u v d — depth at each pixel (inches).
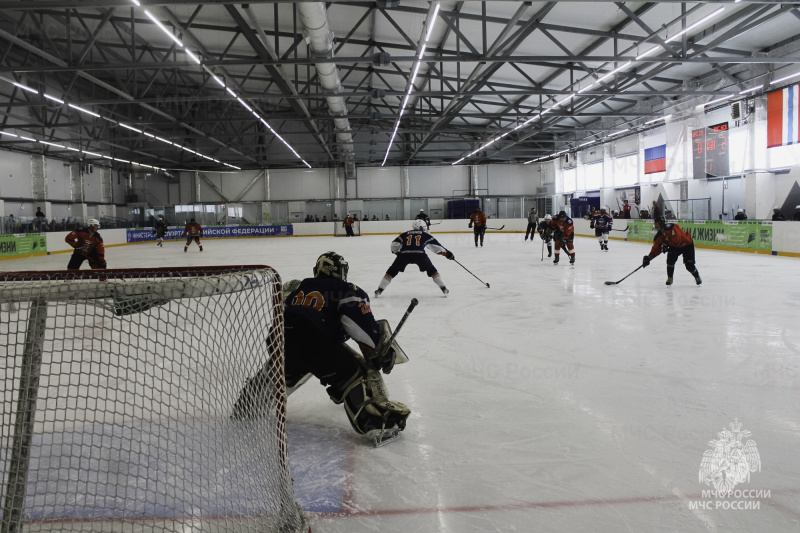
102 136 1056.2
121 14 531.2
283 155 1259.8
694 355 160.2
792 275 354.6
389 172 1318.9
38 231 775.1
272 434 76.8
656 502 77.6
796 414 111.5
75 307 70.2
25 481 66.1
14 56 718.5
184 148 935.7
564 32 537.0
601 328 200.2
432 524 72.7
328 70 525.7
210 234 1162.6
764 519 72.9
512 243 773.9
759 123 634.8
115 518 69.9
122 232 964.6
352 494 80.9
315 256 600.1
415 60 466.3
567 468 88.7
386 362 99.8
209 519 69.7
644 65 623.2
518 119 852.6
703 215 735.1
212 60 464.4
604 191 1021.2
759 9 453.4
